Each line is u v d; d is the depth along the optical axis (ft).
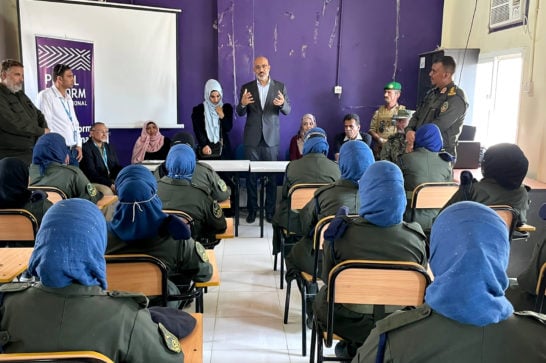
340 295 5.59
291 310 9.79
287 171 11.14
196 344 4.56
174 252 5.99
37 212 8.39
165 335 3.90
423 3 19.22
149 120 18.29
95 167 14.83
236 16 18.31
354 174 8.04
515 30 14.25
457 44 18.22
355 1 18.94
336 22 18.98
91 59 17.07
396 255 5.66
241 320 9.35
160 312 4.81
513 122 14.94
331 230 5.83
